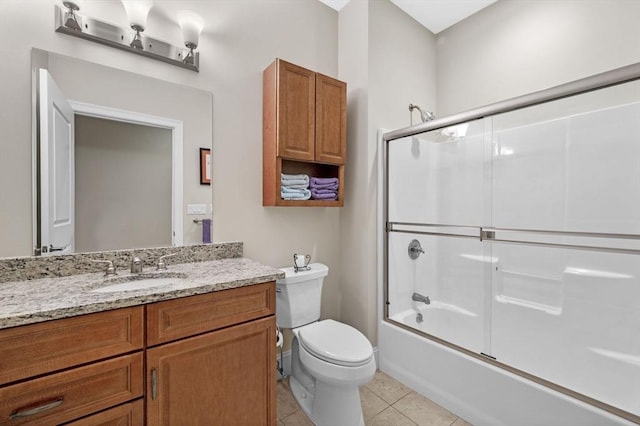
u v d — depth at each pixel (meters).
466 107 2.49
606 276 1.66
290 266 2.04
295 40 2.06
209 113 1.68
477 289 2.06
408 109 2.40
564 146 1.85
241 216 1.82
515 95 2.21
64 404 0.85
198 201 1.65
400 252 2.19
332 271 2.29
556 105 1.75
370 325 2.11
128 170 1.44
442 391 1.69
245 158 1.82
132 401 0.96
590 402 1.21
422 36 2.55
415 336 1.87
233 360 1.19
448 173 2.28
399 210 2.20
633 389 1.52
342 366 1.38
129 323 0.96
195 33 1.55
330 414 1.49
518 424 1.38
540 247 1.88
